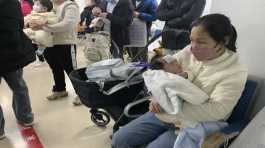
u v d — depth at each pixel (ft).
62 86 10.07
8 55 6.74
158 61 5.31
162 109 4.64
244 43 5.69
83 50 14.15
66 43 8.99
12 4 6.57
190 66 5.24
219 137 4.49
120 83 6.43
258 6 5.36
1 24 6.43
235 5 5.78
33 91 10.72
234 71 4.57
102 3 11.44
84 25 12.71
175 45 8.75
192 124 4.54
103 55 11.25
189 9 8.51
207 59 4.78
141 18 11.49
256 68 5.51
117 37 11.14
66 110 9.34
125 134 5.36
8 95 10.39
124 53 12.05
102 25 11.12
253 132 4.45
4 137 7.77
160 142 4.86
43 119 8.75
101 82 6.38
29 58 7.29
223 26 4.32
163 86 4.54
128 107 6.05
